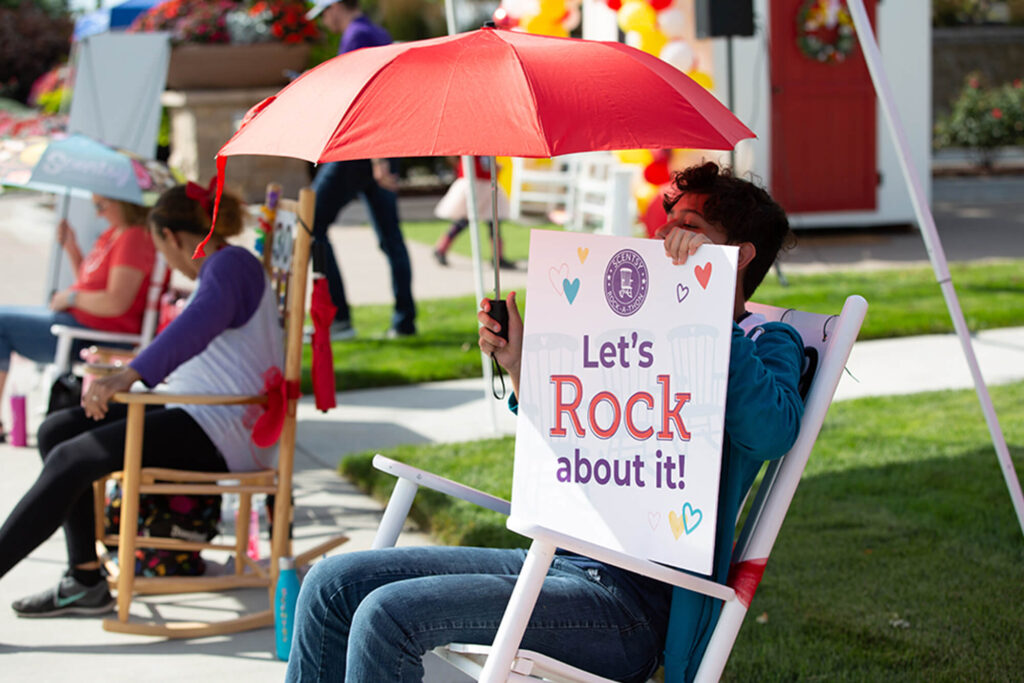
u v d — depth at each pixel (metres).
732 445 3.66
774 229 3.91
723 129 3.77
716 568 3.68
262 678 5.19
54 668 5.28
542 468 3.67
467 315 13.98
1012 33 39.28
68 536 5.83
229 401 5.62
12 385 11.24
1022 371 10.12
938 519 6.61
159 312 8.48
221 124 23.91
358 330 13.23
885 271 15.35
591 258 3.60
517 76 3.57
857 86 19.36
